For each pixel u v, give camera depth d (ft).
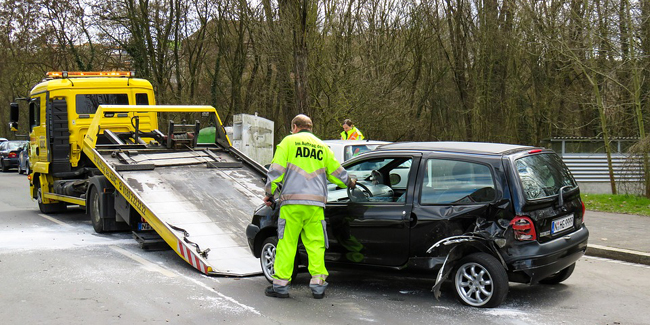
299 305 20.17
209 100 107.65
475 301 19.72
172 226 26.37
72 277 24.00
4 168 99.91
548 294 21.68
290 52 69.05
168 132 35.47
